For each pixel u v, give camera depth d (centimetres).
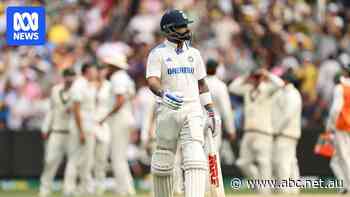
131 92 6538
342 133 6131
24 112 8188
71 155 6519
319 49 9156
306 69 8588
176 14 3559
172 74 3553
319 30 9319
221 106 5816
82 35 9112
